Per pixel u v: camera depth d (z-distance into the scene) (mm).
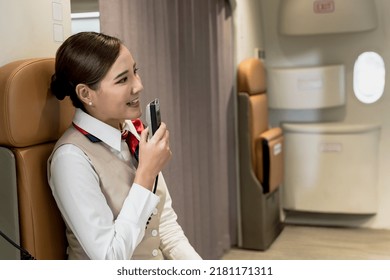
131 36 2266
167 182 2637
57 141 1444
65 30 1823
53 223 1474
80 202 1316
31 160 1397
